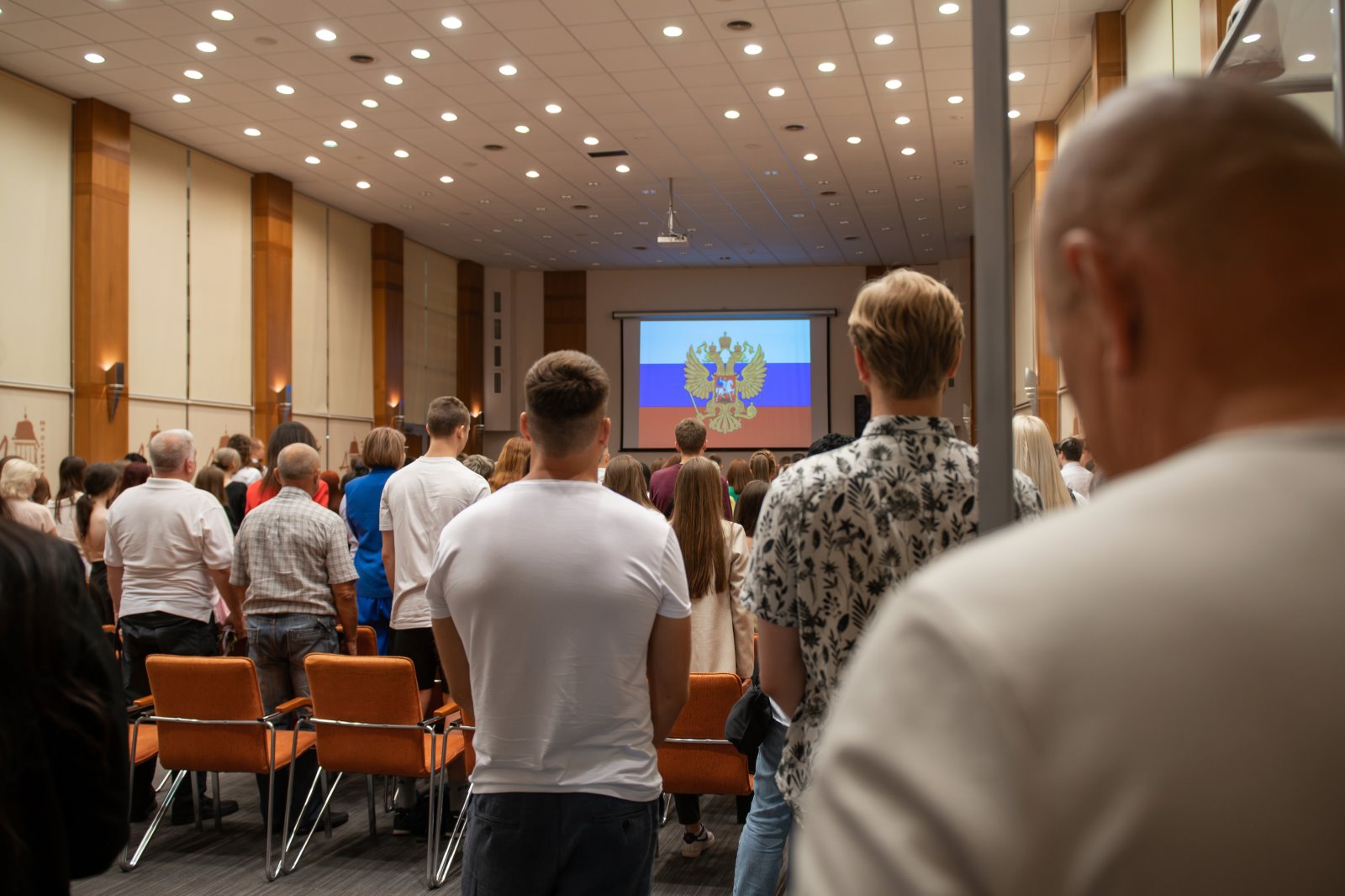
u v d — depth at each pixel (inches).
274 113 497.4
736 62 438.0
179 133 523.8
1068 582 16.8
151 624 183.9
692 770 143.6
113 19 392.5
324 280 668.1
